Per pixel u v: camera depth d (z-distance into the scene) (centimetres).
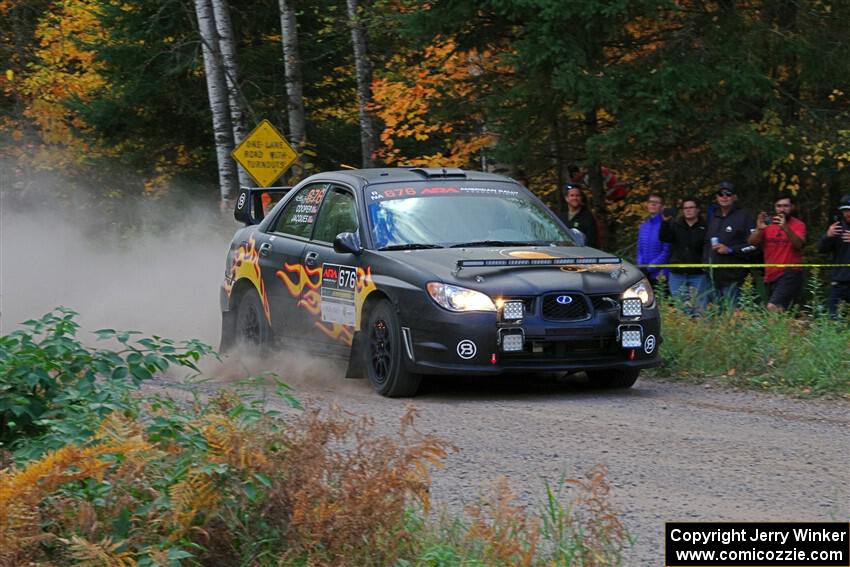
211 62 6366
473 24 5069
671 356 3231
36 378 1758
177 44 6481
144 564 1379
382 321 2950
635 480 2008
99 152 7875
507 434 2402
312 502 1506
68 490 1523
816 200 5638
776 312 3412
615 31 4575
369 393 2992
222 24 6356
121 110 7288
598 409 2688
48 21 7738
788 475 2030
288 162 5322
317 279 3241
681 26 5047
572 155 5672
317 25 7269
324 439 1608
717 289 4081
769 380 3033
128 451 1496
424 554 1513
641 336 2897
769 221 4091
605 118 5481
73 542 1411
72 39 7225
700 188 5597
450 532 1602
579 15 4531
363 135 6606
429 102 5447
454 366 2789
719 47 4797
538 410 2683
